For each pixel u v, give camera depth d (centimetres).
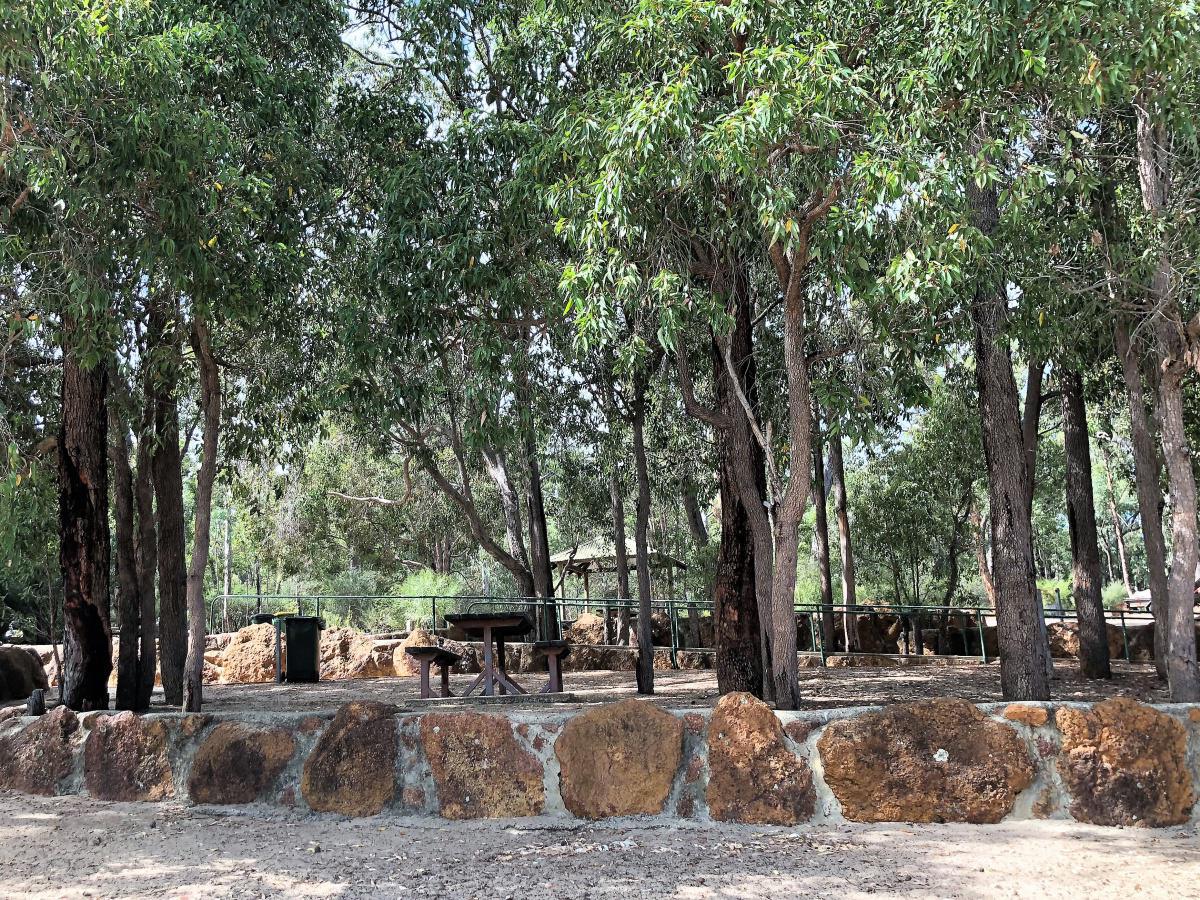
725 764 609
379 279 1084
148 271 923
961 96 770
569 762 627
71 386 988
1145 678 1301
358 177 1245
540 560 1961
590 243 782
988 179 724
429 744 645
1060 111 808
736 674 1063
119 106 809
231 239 922
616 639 2089
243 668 1589
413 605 2439
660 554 2352
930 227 736
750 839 561
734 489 1086
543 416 1231
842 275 809
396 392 1077
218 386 1023
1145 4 669
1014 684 935
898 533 2622
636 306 855
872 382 940
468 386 1092
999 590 957
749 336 1088
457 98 1341
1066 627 1755
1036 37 693
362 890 475
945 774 591
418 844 568
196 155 834
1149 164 884
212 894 473
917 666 1605
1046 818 585
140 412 1170
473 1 1210
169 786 696
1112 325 1025
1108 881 464
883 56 810
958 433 2295
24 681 1432
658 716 627
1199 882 459
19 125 768
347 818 637
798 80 700
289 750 671
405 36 1259
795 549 830
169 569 1229
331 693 1309
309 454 2850
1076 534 1374
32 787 732
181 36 914
